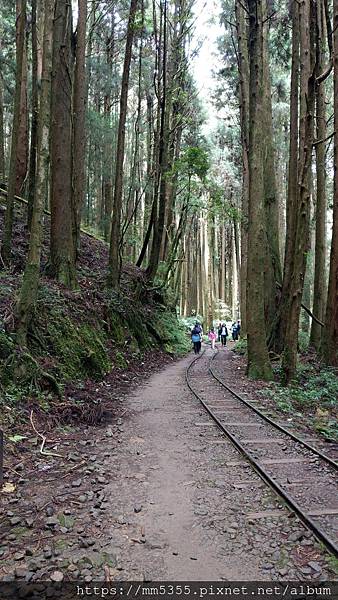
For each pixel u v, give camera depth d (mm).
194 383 14117
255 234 14688
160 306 26031
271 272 19000
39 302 11109
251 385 13375
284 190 37438
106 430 8430
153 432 8398
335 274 14719
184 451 7324
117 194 17578
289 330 13367
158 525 4875
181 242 36281
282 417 9789
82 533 4676
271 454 7238
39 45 19391
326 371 14430
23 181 18969
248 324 15008
